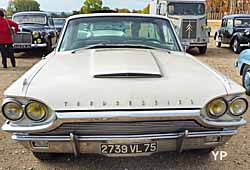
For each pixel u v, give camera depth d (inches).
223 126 106.9
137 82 108.7
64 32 162.9
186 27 555.8
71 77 112.0
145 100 102.5
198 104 103.8
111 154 106.6
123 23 163.8
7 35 373.1
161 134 104.5
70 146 105.7
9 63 428.5
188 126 105.0
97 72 113.0
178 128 104.7
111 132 103.1
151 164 130.0
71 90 105.0
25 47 458.3
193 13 564.1
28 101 103.2
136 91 104.7
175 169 126.3
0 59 471.2
